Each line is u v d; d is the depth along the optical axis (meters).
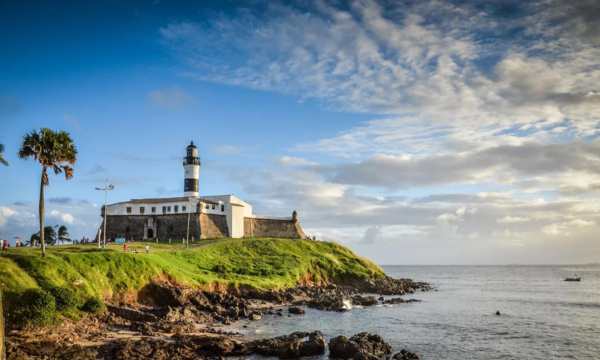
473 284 188.12
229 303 82.94
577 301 112.06
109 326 60.34
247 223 158.38
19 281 59.56
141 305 73.06
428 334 65.94
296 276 115.75
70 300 60.22
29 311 54.28
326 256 138.00
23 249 77.94
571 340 62.81
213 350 50.16
